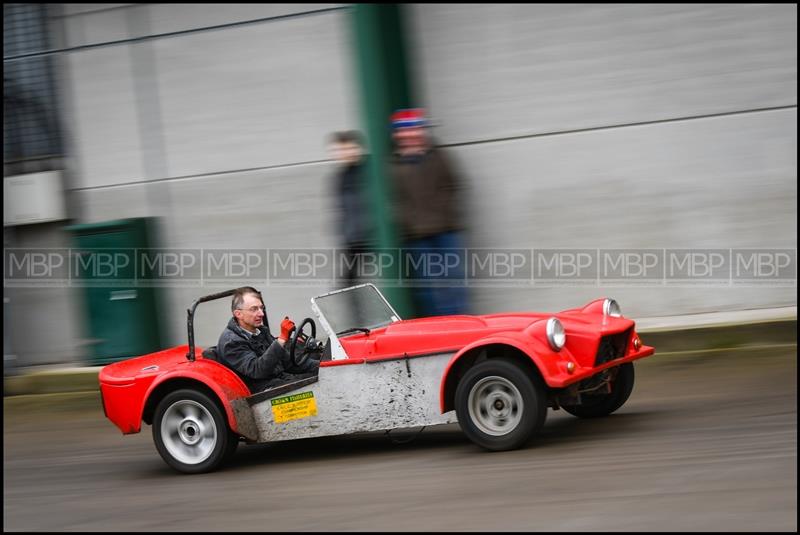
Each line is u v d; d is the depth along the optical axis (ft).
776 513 23.76
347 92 59.52
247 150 61.72
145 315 60.34
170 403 36.78
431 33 56.34
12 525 31.37
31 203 65.00
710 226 53.98
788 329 47.67
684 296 54.65
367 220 52.08
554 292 56.34
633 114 54.44
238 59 61.31
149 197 63.72
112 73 63.67
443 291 51.01
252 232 62.08
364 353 35.14
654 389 43.68
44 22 64.34
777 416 35.45
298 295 61.57
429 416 34.27
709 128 53.52
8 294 66.08
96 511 32.35
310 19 59.72
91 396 56.70
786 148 52.54
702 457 30.19
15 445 47.80
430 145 50.31
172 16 62.18
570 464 30.81
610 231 55.36
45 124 65.05
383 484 31.27
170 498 33.12
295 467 36.19
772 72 52.42
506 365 32.55
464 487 29.43
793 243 52.85
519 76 55.72
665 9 53.47
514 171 56.29
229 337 37.42
